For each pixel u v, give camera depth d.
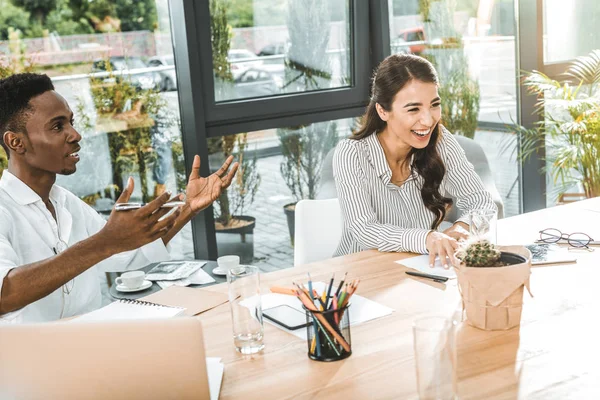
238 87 3.65
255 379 1.43
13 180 2.09
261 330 1.57
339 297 1.50
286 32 3.75
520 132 4.41
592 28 4.45
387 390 1.35
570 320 1.63
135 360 1.21
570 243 2.18
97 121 3.33
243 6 3.58
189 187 2.19
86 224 2.34
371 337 1.60
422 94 2.34
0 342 1.21
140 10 3.34
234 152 3.71
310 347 1.51
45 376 1.22
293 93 3.83
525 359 1.44
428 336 1.22
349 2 3.91
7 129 2.05
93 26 3.24
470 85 4.27
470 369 1.41
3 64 3.07
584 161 4.07
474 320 1.61
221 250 3.77
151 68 3.42
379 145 2.52
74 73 3.24
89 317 1.74
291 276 2.05
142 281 2.21
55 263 1.73
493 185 3.02
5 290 1.73
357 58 3.97
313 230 2.66
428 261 2.14
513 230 2.38
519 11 4.27
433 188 2.55
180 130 3.55
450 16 4.16
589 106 4.08
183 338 1.21
